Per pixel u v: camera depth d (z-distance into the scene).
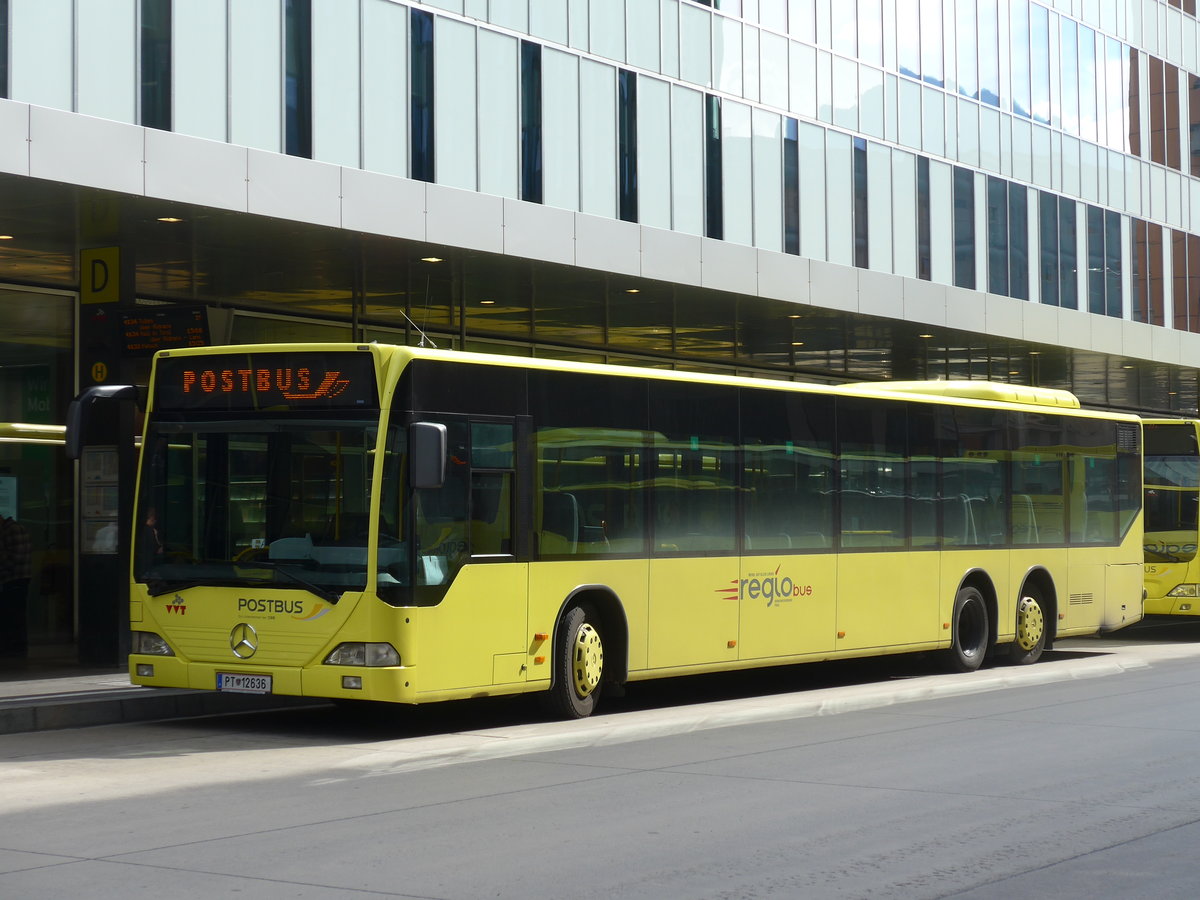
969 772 10.25
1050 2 31.69
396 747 11.52
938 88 28.14
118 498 16.27
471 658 12.01
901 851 7.67
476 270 18.70
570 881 6.98
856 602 16.11
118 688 14.14
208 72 16.16
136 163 14.15
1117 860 7.48
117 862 7.38
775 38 24.30
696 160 22.62
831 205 25.34
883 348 27.73
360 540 11.55
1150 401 40.06
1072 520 19.70
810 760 10.82
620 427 13.53
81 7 14.98
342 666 11.45
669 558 13.91
